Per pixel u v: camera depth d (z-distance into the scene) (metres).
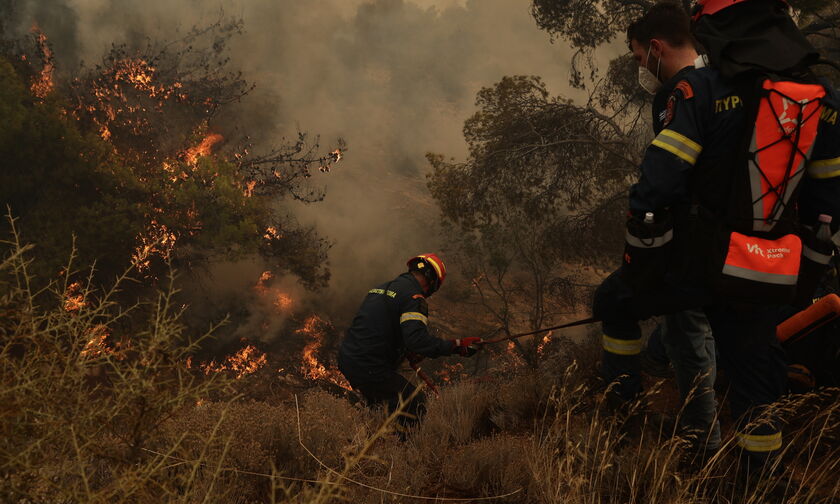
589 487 2.31
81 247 17.58
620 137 14.13
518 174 14.88
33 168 18.86
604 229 15.28
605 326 2.67
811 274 2.10
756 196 1.94
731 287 1.95
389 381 4.21
